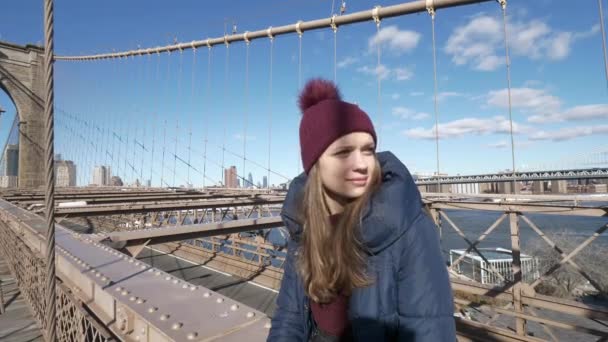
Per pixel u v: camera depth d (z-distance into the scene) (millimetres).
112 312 1791
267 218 6840
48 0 1609
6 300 5922
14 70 40719
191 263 15461
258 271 12609
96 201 11094
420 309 935
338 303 1131
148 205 9805
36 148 40750
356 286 1009
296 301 1295
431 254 961
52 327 1677
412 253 958
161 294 1750
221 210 13289
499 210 6785
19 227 5961
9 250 7527
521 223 35188
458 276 7496
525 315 6172
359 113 1089
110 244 4191
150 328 1410
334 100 1172
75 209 8734
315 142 1097
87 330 2055
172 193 17359
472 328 6547
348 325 1113
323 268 1093
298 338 1259
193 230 5375
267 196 12594
